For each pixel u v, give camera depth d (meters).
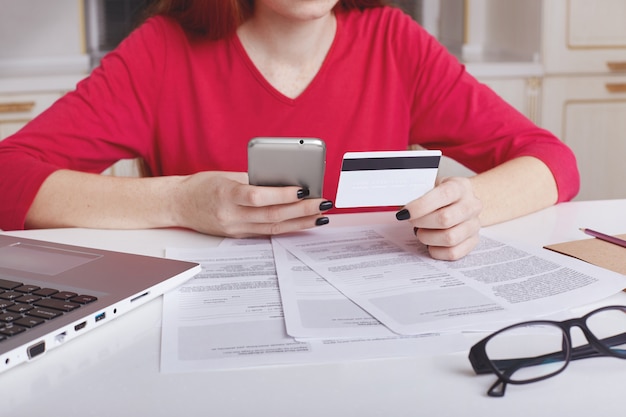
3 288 0.73
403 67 1.45
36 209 1.10
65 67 3.08
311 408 0.55
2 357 0.59
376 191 0.87
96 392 0.58
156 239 1.02
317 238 0.99
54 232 1.06
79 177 1.12
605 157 3.13
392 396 0.56
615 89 3.05
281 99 1.39
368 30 1.45
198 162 1.42
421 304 0.73
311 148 0.90
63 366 0.62
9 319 0.65
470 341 0.66
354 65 1.42
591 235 0.96
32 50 3.12
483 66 2.98
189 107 1.41
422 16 3.55
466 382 0.58
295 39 1.36
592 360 0.62
